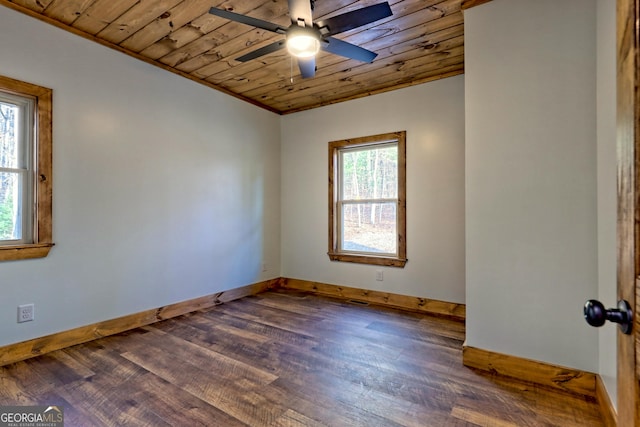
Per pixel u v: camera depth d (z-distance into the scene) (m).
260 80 3.63
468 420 1.71
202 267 3.64
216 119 3.80
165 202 3.29
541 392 1.96
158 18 2.47
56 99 2.52
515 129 2.13
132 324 3.00
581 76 1.93
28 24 2.37
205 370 2.23
